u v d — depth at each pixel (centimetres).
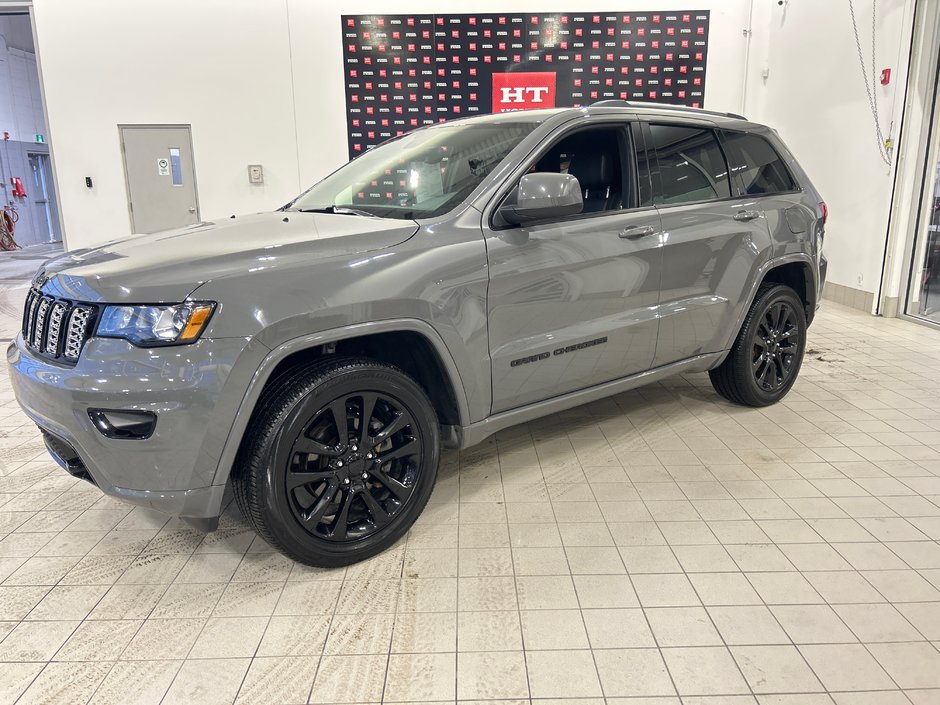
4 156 1691
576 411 383
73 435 195
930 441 332
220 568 232
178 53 806
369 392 220
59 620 204
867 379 437
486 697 170
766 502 271
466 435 251
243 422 195
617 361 293
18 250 1619
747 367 357
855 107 659
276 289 197
